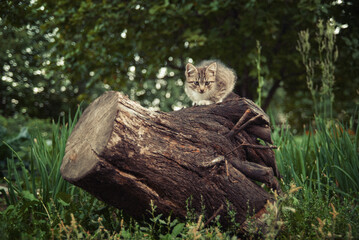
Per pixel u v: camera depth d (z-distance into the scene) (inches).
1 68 570.3
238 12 325.7
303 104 422.6
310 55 318.7
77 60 311.9
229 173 108.7
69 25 302.8
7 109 613.6
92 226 120.6
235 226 107.3
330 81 197.0
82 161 99.6
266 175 113.0
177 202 102.7
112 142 93.0
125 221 120.1
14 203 135.0
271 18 287.1
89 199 137.6
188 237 95.2
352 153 155.3
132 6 285.0
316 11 275.0
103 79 323.9
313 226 104.6
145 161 97.0
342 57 329.1
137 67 363.3
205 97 212.4
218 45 310.3
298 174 155.1
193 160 102.7
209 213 106.9
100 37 302.7
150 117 103.5
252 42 313.6
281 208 110.7
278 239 109.8
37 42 522.6
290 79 405.7
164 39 334.0
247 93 362.9
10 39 497.0
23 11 285.7
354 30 292.8
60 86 604.1
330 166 154.7
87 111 116.5
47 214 121.5
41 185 139.2
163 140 101.4
